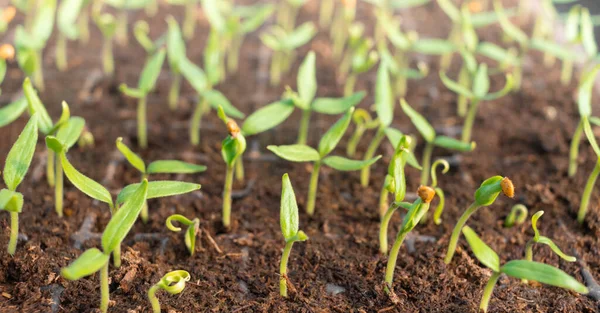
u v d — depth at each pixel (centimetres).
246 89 36
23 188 28
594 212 28
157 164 26
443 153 32
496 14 36
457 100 36
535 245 27
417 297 25
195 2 46
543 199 29
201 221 27
